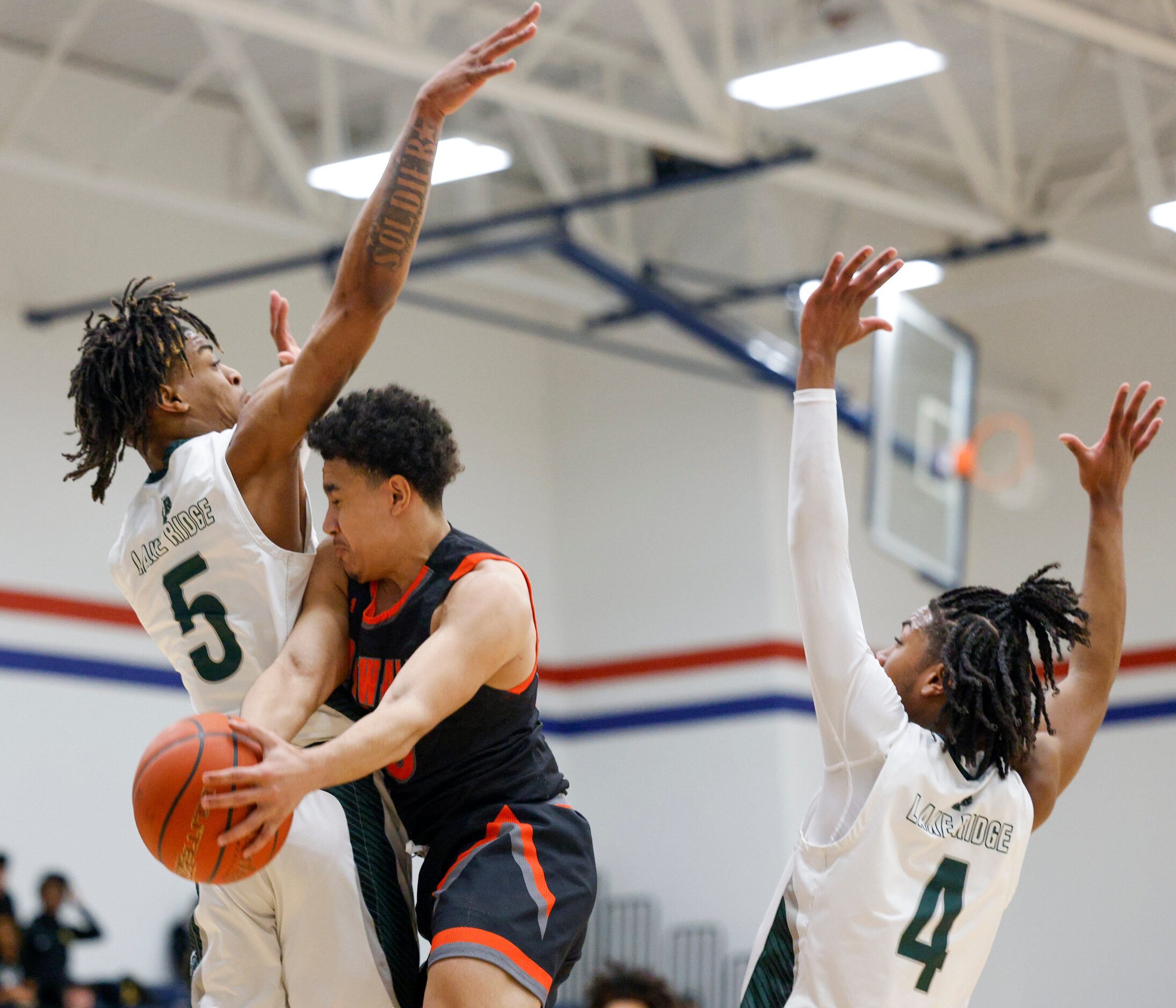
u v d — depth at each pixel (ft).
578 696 85.66
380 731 14.29
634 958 80.64
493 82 51.72
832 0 65.31
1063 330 87.20
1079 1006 82.48
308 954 16.17
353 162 62.34
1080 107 77.92
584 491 86.69
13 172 68.18
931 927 16.38
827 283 17.39
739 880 78.95
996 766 17.10
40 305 68.44
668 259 81.97
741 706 80.38
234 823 14.01
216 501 16.62
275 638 16.58
